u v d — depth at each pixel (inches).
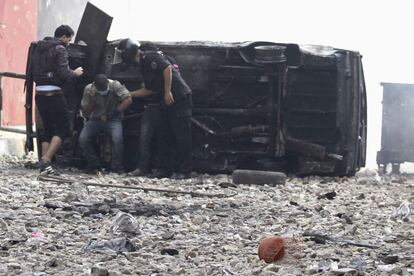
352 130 992.9
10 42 1453.0
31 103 1028.5
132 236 536.4
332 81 992.9
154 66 935.0
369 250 495.8
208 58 992.2
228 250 493.0
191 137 983.6
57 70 963.3
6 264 437.4
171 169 965.2
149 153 967.6
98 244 487.5
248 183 874.8
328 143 994.1
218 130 994.1
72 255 471.2
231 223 605.0
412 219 640.4
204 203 714.2
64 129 979.3
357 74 994.7
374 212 674.8
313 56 983.6
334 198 772.0
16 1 1483.8
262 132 985.5
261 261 453.1
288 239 466.6
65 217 609.0
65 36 978.1
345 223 605.6
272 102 983.6
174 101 938.1
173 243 513.3
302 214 652.7
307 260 459.8
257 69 984.9
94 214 622.8
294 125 990.4
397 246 510.3
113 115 973.2
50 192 748.6
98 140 1002.1
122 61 983.0
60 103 971.3
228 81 991.0
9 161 1077.8
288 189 840.3
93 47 1008.2
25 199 700.7
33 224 569.6
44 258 457.7
